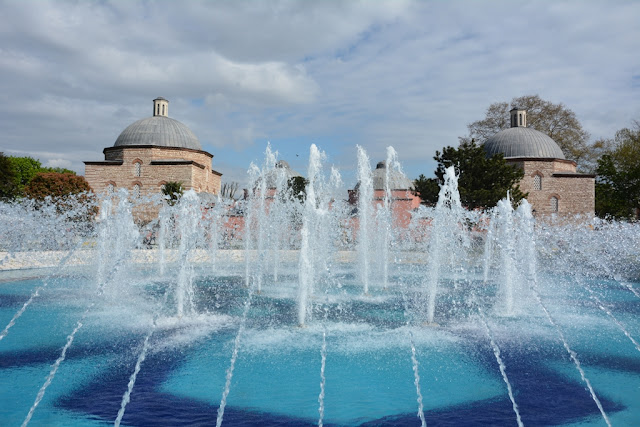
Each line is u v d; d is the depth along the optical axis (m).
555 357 5.95
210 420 4.05
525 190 36.88
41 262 14.99
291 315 8.32
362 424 3.99
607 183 37.94
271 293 10.90
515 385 4.96
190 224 18.09
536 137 38.03
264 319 7.98
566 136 41.50
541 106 42.09
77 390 4.75
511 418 4.14
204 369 5.38
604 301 10.09
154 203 37.16
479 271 15.88
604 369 5.49
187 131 43.12
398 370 5.38
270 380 5.03
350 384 4.94
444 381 5.05
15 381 5.00
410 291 11.43
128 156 38.41
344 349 6.20
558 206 36.53
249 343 6.45
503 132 39.38
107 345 6.36
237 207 29.34
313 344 6.43
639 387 4.94
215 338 6.71
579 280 13.52
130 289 11.34
